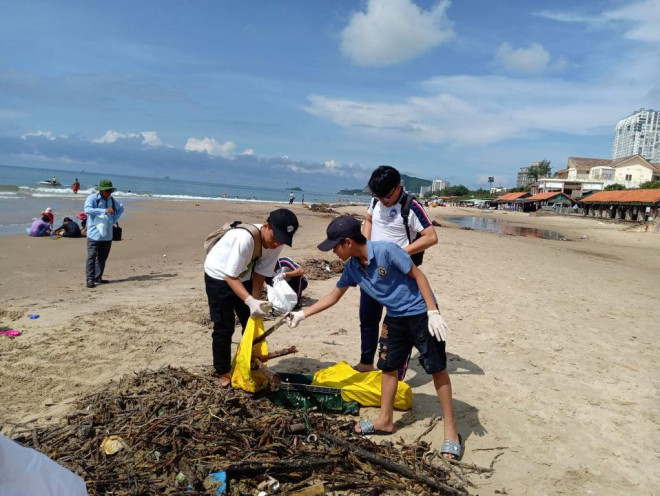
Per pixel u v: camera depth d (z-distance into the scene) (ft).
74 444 10.50
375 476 10.22
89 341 17.85
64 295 25.61
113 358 16.28
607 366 17.93
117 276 32.24
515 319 23.81
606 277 41.81
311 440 11.17
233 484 9.48
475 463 11.19
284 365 16.29
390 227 14.28
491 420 13.25
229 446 10.48
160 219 78.28
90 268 27.84
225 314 13.05
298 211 134.82
